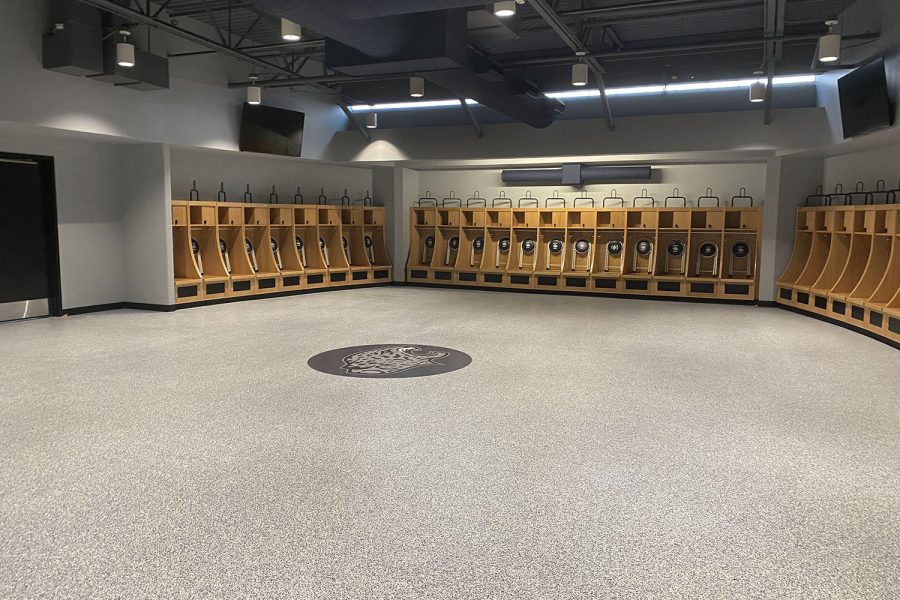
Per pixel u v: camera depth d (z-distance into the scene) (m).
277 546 2.72
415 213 13.34
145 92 8.87
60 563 2.58
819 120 9.36
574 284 11.89
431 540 2.78
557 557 2.65
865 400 4.98
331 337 7.40
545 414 4.58
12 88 7.21
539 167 12.56
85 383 5.32
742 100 9.93
